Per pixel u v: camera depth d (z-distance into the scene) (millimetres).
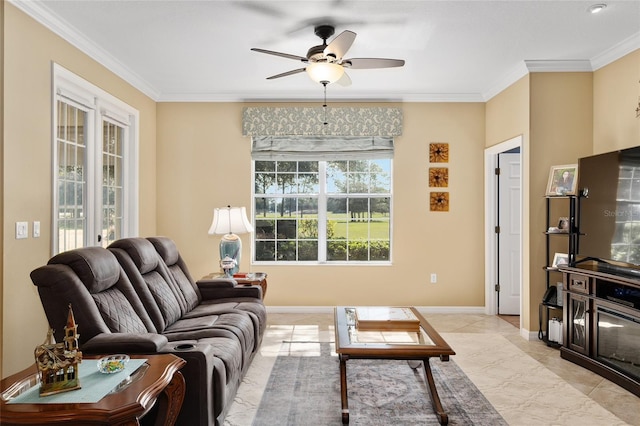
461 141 5176
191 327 2945
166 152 5152
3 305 2635
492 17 3102
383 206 5312
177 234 5160
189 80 4625
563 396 2844
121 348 2076
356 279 5168
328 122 5137
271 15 3068
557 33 3391
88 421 1409
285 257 5309
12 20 2713
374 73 4375
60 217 3295
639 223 3035
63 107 3348
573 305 3525
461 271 5184
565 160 4082
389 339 2672
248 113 5117
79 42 3406
